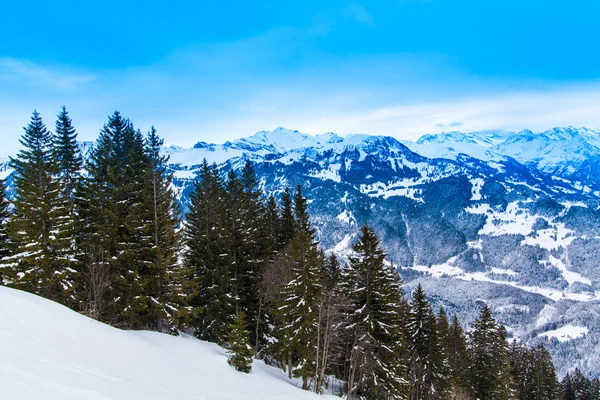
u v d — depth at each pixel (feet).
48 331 57.72
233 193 130.82
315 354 101.09
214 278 113.60
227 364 87.97
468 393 170.50
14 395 27.48
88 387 36.14
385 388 102.83
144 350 73.41
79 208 101.50
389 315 105.29
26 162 95.86
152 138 103.24
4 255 100.58
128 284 93.71
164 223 100.68
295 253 98.22
